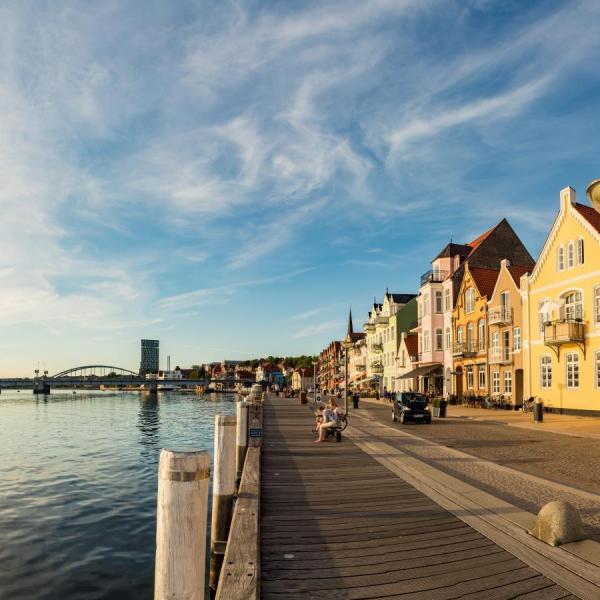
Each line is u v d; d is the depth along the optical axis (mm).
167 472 2982
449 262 51750
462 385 46750
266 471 12148
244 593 4324
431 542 6723
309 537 7012
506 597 5016
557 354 32000
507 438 19938
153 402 129375
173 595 2893
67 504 16797
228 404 115000
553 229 32812
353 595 5121
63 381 196125
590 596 4996
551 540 6527
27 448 32750
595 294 29328
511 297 38438
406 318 68438
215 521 8594
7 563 11328
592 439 19516
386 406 48188
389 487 10250
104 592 9797
